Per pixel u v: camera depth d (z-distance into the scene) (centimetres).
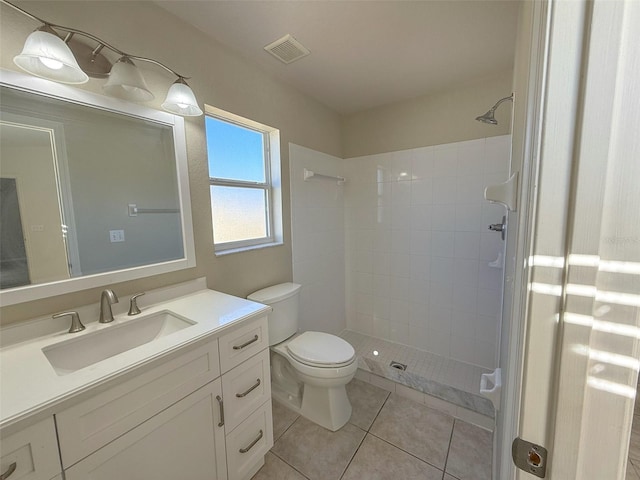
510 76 187
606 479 34
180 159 140
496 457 99
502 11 131
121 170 121
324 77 192
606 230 31
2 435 61
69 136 107
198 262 150
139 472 86
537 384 36
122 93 119
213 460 109
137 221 127
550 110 32
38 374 78
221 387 110
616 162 30
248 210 185
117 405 80
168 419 93
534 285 35
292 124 203
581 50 30
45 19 98
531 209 35
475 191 206
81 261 111
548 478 37
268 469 138
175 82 121
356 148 256
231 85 160
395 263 247
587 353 33
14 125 95
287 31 145
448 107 211
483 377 98
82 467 74
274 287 190
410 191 233
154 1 125
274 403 187
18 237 97
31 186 99
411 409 179
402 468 138
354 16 134
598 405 33
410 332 246
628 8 28
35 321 98
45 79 99
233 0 124
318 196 233
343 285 272
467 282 216
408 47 159
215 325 109
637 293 31
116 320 113
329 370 152
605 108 30
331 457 144
